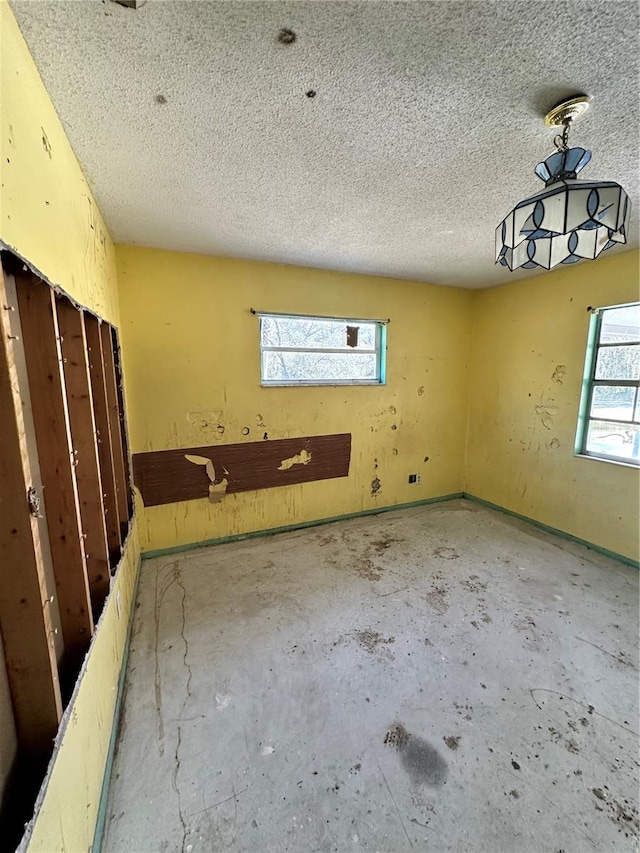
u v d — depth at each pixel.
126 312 2.69
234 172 1.67
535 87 1.16
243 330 3.05
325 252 2.82
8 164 0.86
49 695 0.85
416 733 1.52
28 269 0.91
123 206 1.99
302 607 2.34
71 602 1.15
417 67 1.08
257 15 0.92
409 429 3.96
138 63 1.05
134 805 1.27
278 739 1.50
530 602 2.37
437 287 3.87
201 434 3.02
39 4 0.87
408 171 1.68
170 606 2.35
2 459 0.77
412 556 2.98
